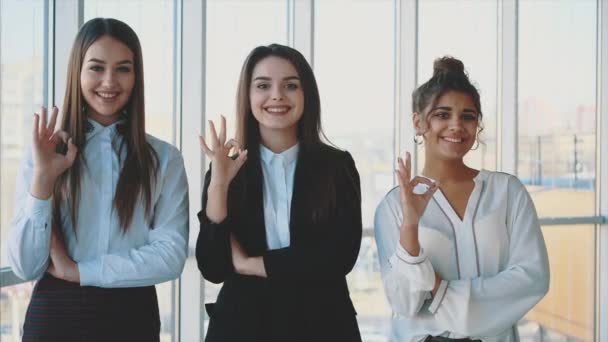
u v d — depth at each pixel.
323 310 2.13
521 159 5.11
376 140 4.76
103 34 2.15
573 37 5.22
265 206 2.24
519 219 2.25
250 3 4.38
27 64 3.33
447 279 2.21
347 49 4.68
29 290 3.28
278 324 2.10
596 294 5.33
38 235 1.96
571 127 5.23
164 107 4.11
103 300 2.07
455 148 2.27
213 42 4.28
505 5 5.00
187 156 4.12
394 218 2.31
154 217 2.24
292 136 2.32
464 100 2.26
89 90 2.14
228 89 4.30
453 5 4.92
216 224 2.11
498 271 2.22
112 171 2.19
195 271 4.09
